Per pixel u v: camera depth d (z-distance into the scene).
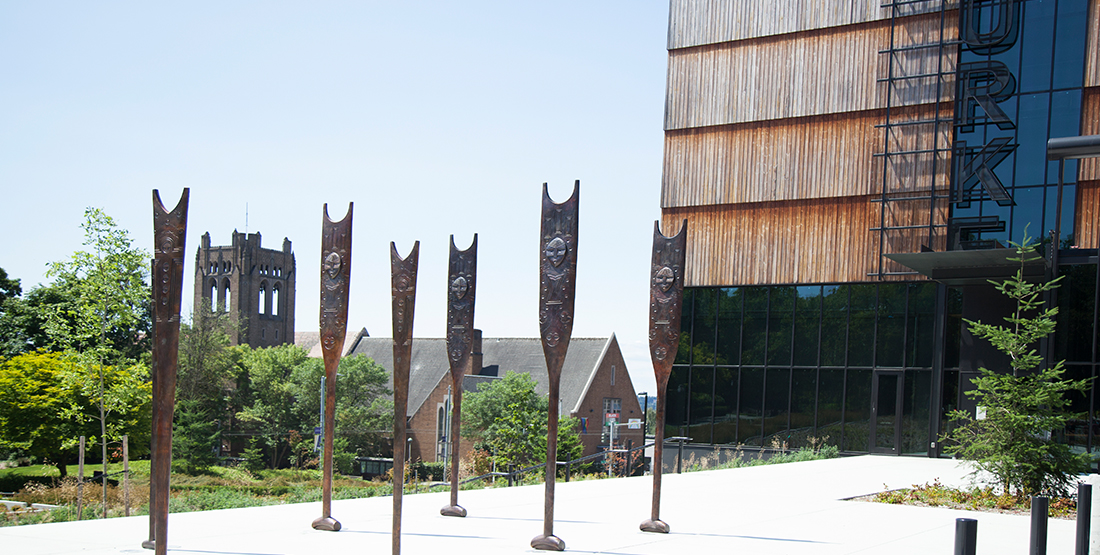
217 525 10.30
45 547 8.73
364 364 64.12
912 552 9.33
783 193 28.19
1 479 41.19
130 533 9.66
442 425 65.06
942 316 25.48
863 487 16.33
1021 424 13.84
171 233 8.14
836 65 27.67
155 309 8.12
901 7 26.67
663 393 10.33
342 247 9.94
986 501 13.95
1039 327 14.52
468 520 11.10
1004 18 24.23
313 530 9.98
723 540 9.85
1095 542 7.64
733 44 29.47
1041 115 23.53
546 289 9.52
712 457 28.50
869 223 26.80
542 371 68.31
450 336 11.45
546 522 9.04
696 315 29.33
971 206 24.34
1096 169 22.69
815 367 27.39
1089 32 23.14
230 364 67.69
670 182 30.02
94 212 23.62
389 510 11.89
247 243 106.75
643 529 10.38
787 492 15.30
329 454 10.12
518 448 50.16
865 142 27.05
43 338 52.00
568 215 9.53
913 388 25.88
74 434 40.19
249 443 67.06
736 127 29.14
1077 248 22.53
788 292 27.98
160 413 7.93
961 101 24.91
